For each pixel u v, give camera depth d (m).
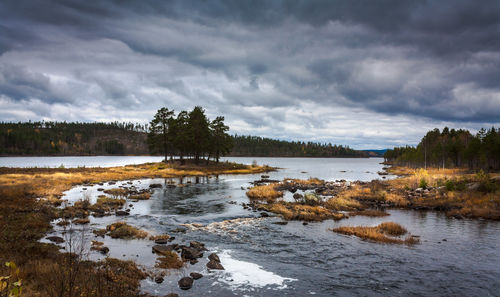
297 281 12.02
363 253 15.59
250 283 11.74
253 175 70.62
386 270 13.29
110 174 55.66
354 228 20.03
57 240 15.73
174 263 13.42
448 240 18.16
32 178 41.75
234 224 21.91
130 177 54.53
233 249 16.12
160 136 83.69
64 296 7.86
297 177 67.50
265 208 27.42
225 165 87.94
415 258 14.85
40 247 13.56
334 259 14.67
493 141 81.75
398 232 19.83
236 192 38.59
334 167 127.44
